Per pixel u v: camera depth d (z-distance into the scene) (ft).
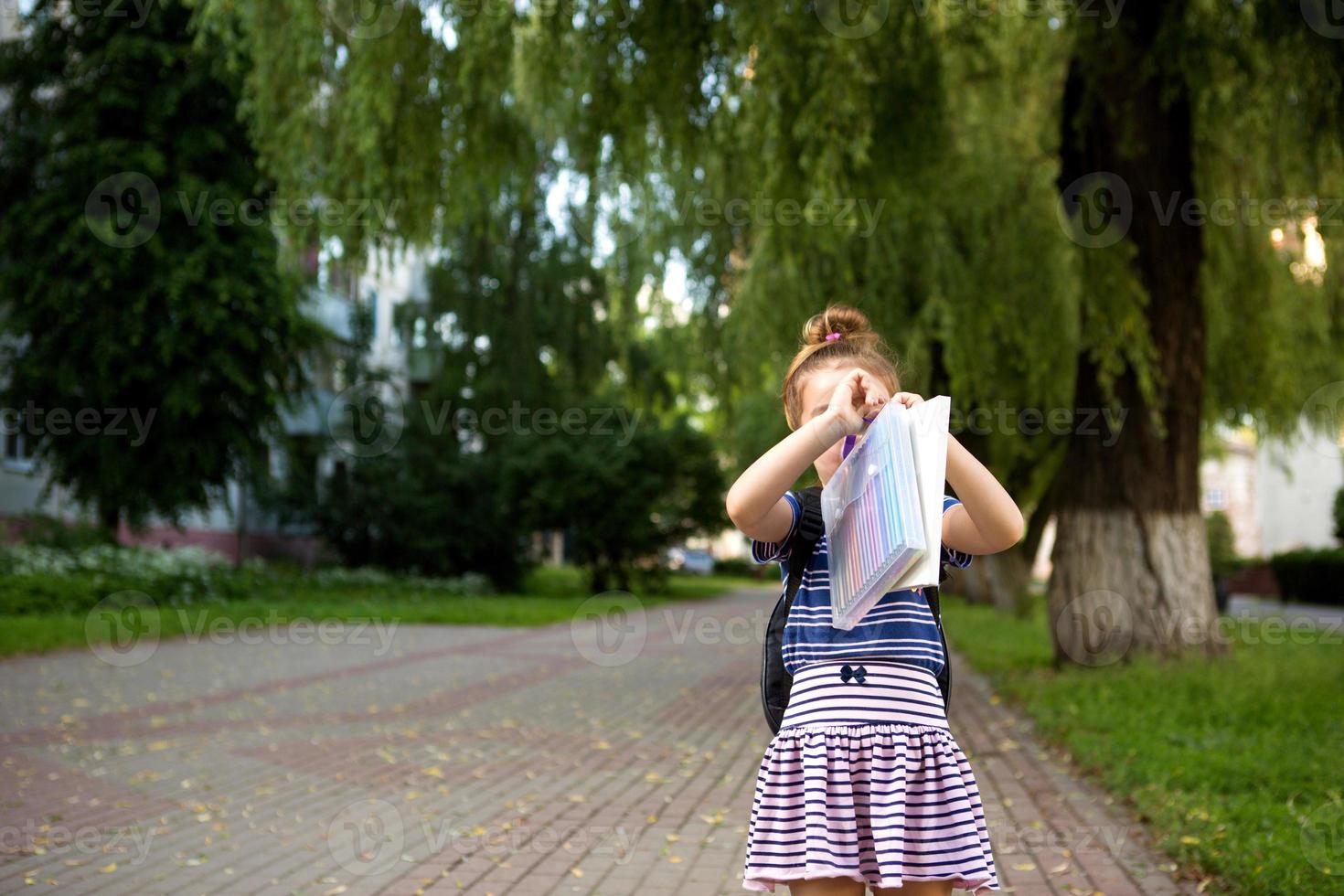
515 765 23.39
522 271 103.86
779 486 7.45
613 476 94.89
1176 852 15.33
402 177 33.91
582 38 31.60
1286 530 165.68
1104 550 35.63
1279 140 37.83
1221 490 179.83
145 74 67.31
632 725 29.30
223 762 23.39
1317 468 163.32
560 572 138.62
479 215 40.91
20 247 67.10
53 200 65.41
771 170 29.25
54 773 21.85
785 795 7.80
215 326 65.87
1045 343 41.65
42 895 14.06
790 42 28.81
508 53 32.27
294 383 74.69
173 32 67.77
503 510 97.35
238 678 38.27
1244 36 33.42
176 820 18.21
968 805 7.65
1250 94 34.88
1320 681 31.50
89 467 68.74
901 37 33.19
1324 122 32.96
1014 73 40.88
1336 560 104.63
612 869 15.51
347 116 31.86
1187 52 32.48
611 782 21.76
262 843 16.78
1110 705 28.12
